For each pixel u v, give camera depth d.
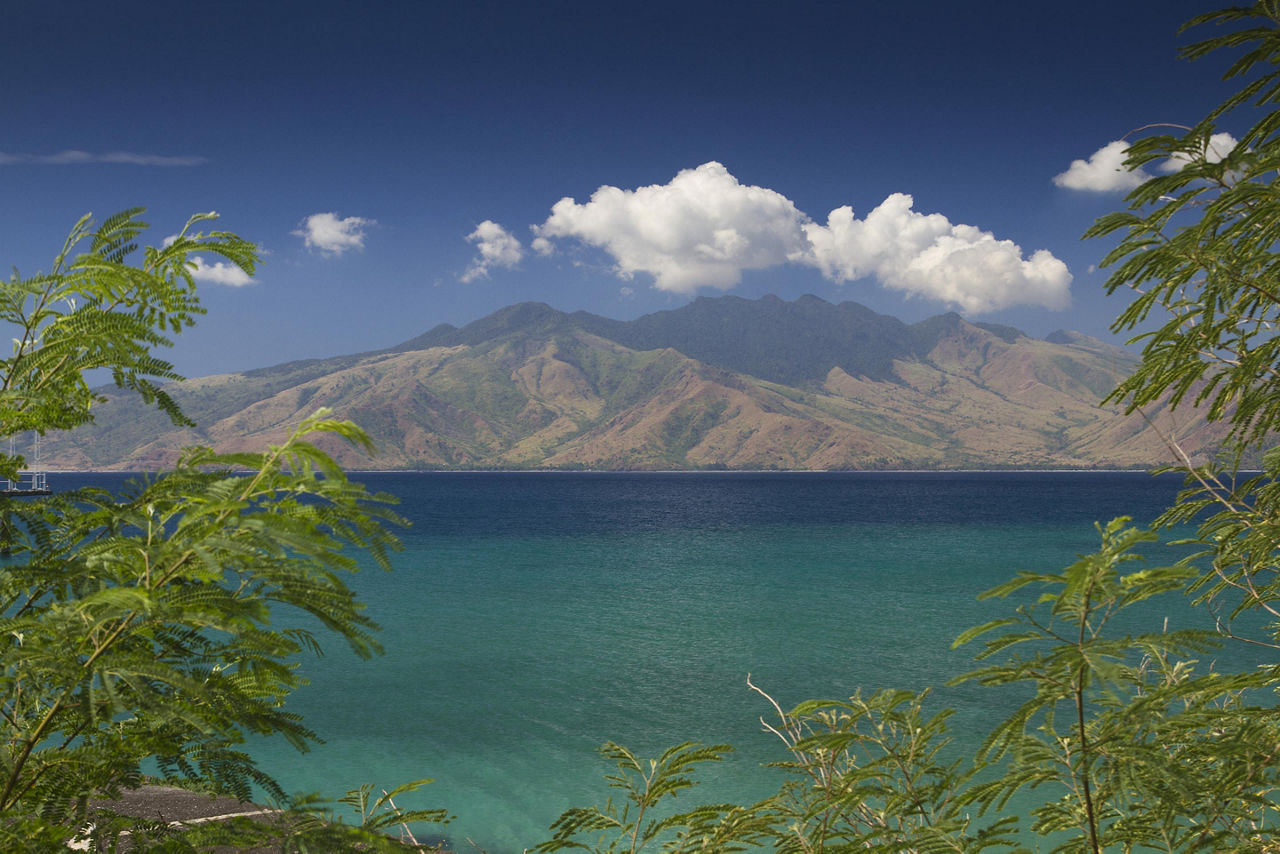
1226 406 2.90
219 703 1.82
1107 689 1.88
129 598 1.57
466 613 35.91
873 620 33.72
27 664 1.68
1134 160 2.86
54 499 1.90
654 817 12.96
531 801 14.52
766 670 25.25
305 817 1.95
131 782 1.98
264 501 1.87
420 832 13.01
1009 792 2.35
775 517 106.94
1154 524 3.17
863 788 2.62
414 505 139.00
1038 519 98.62
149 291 2.26
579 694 22.42
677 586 44.88
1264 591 2.91
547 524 95.94
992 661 17.28
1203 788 2.19
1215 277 2.67
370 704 21.17
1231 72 2.53
